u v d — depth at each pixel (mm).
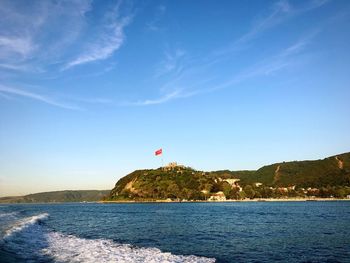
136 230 47188
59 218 76688
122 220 69375
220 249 29766
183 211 113062
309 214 86188
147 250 27984
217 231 45406
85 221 66375
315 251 28594
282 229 47562
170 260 23406
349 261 24359
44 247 28391
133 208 155500
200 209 129625
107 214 97312
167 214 93812
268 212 99688
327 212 95938
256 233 42688
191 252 28125
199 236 39656
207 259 24594
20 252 25188
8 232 33031
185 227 51969
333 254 27125
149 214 94938
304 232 43250
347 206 147000
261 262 24047
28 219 55875
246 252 28188
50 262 21938
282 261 24375
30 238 33250
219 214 90812
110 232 44219
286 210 112625
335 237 37781
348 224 54406
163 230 47125
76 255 24703
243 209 125250
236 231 45312
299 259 25141
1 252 24203
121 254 25422
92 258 23484
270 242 34250
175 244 32781
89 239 35688
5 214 74750
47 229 45812
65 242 32156
